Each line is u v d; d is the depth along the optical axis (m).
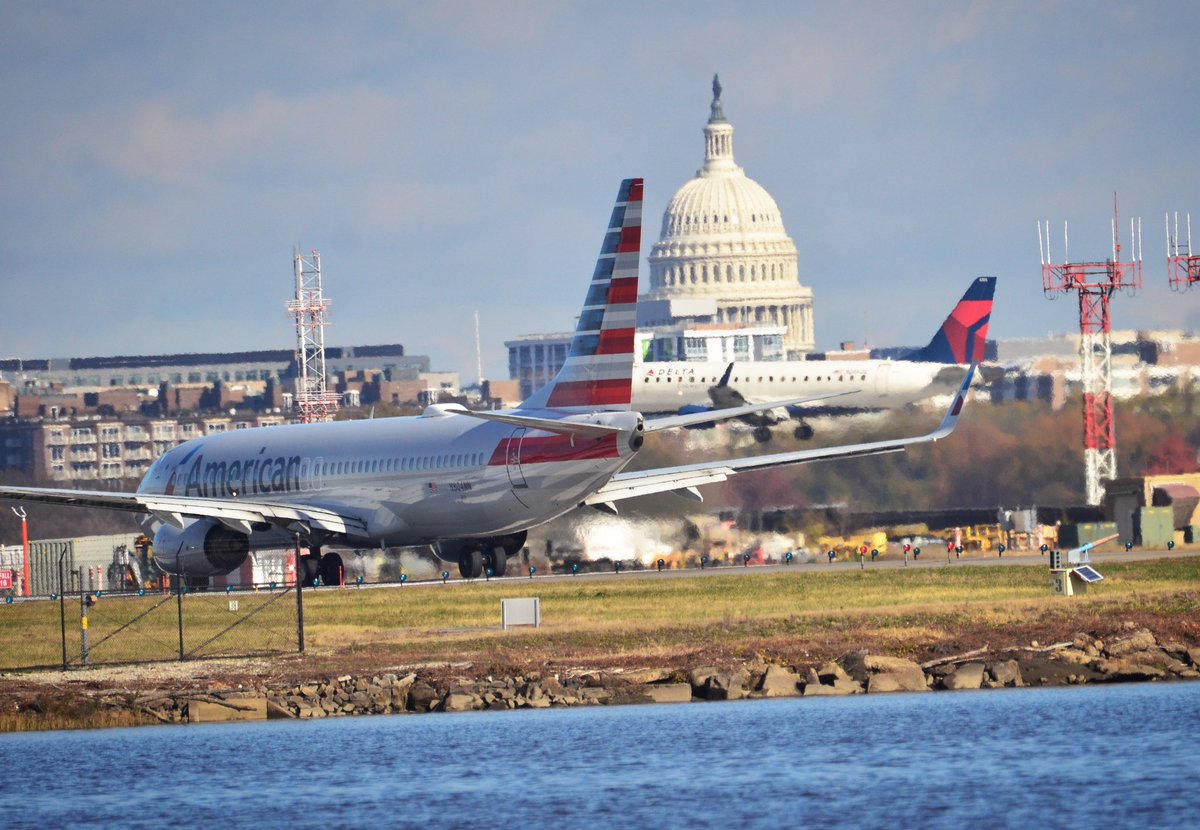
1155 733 139.75
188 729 164.12
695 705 166.25
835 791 123.75
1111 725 144.00
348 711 170.75
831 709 158.50
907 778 126.69
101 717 169.00
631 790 126.81
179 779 137.75
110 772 141.38
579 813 120.69
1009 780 124.62
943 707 157.12
